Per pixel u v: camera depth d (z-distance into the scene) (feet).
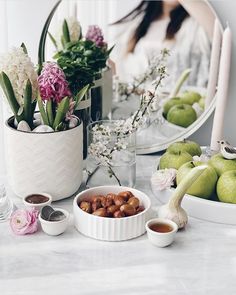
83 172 4.55
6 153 4.14
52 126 3.99
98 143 4.09
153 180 4.10
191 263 3.43
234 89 4.89
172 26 5.04
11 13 4.72
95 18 5.03
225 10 4.77
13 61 3.86
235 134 5.02
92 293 3.15
